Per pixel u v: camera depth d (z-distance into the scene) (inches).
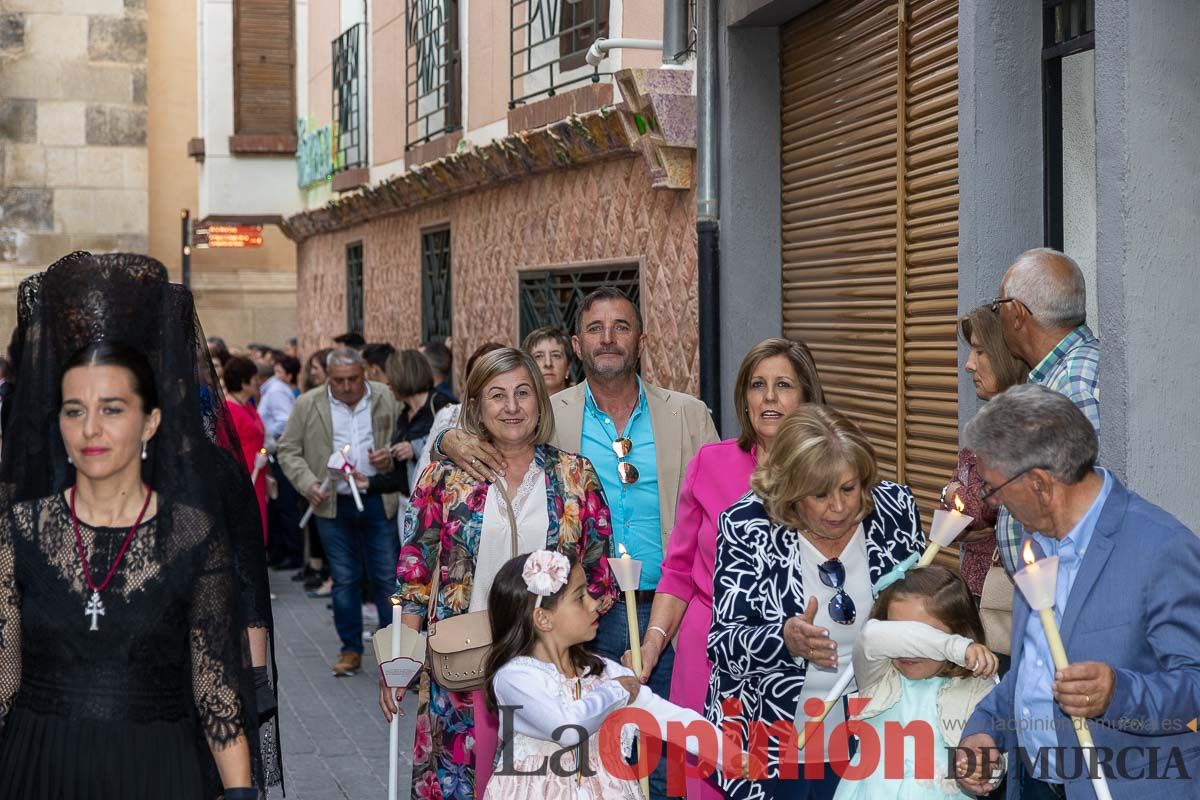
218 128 772.6
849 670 150.3
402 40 557.6
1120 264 169.5
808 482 149.7
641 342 217.8
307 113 737.0
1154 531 125.1
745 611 160.6
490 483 189.3
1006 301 176.6
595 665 164.9
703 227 310.8
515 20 427.5
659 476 213.0
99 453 128.8
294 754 276.8
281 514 533.0
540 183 417.1
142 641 129.8
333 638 396.2
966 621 146.3
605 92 347.6
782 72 309.1
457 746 184.4
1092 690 116.5
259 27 773.3
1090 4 199.0
